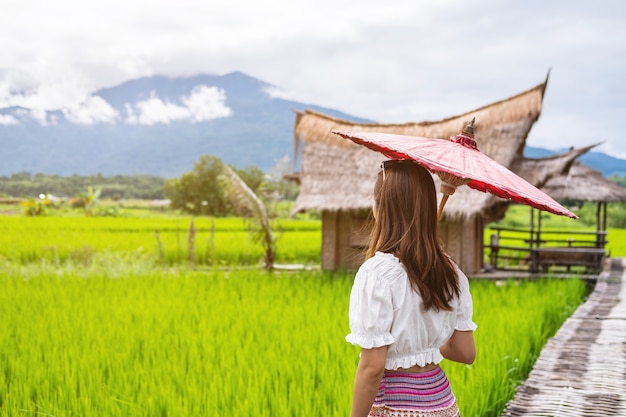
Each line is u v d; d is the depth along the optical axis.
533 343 7.65
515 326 7.91
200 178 87.25
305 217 54.00
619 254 24.50
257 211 17.30
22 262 21.03
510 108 15.74
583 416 4.92
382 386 2.62
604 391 5.50
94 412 4.89
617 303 10.43
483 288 12.75
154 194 199.62
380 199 2.69
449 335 2.75
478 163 2.59
